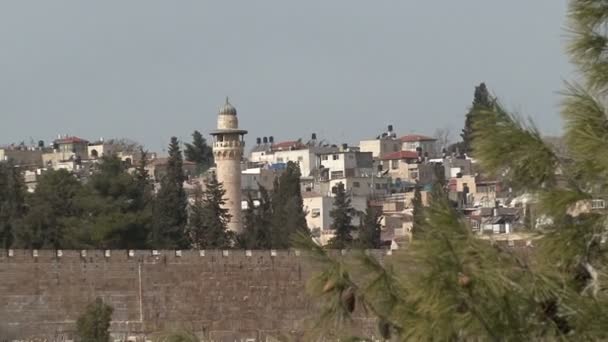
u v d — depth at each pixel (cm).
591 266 5903
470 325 5503
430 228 5734
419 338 5559
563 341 5616
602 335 5609
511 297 5591
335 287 5966
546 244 5894
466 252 5644
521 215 6181
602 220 5888
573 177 6006
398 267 5909
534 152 5975
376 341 6034
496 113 6084
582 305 5666
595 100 6103
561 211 5916
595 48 6188
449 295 5525
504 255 5803
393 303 5934
